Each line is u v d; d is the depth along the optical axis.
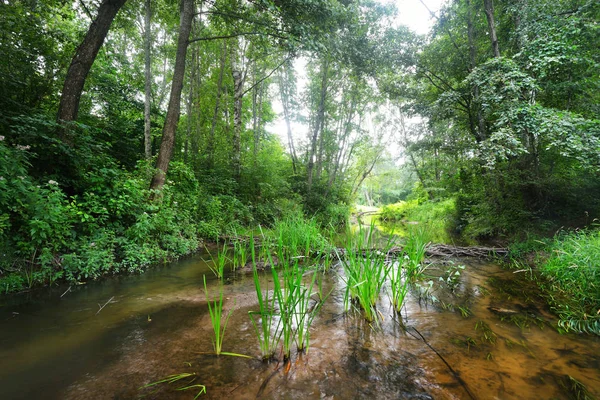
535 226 7.27
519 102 6.16
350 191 22.06
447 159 12.32
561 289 3.66
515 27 8.20
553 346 2.20
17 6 6.86
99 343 2.19
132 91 10.51
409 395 1.59
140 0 9.13
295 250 5.16
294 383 1.70
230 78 13.97
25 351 2.05
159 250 5.07
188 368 1.85
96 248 4.17
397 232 11.36
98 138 7.93
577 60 5.77
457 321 2.69
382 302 3.22
